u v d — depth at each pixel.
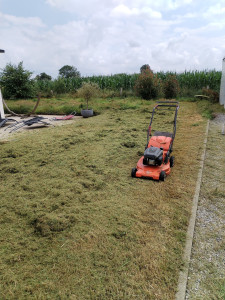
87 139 7.81
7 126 10.93
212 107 13.54
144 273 2.80
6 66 20.25
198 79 21.11
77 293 2.56
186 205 4.16
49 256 3.07
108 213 3.92
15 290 2.60
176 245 3.24
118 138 7.93
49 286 2.63
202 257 3.09
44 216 3.81
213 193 4.61
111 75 25.02
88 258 3.02
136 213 3.92
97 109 13.63
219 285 2.69
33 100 19.14
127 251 3.12
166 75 22.55
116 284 2.66
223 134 8.34
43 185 4.87
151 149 5.13
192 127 9.28
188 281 2.75
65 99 19.38
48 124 10.59
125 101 16.33
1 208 4.11
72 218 3.79
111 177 5.19
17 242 3.32
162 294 2.55
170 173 5.39
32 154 6.61
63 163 5.95
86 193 4.52
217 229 3.62
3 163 6.07
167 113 12.10
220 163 5.96
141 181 5.01
